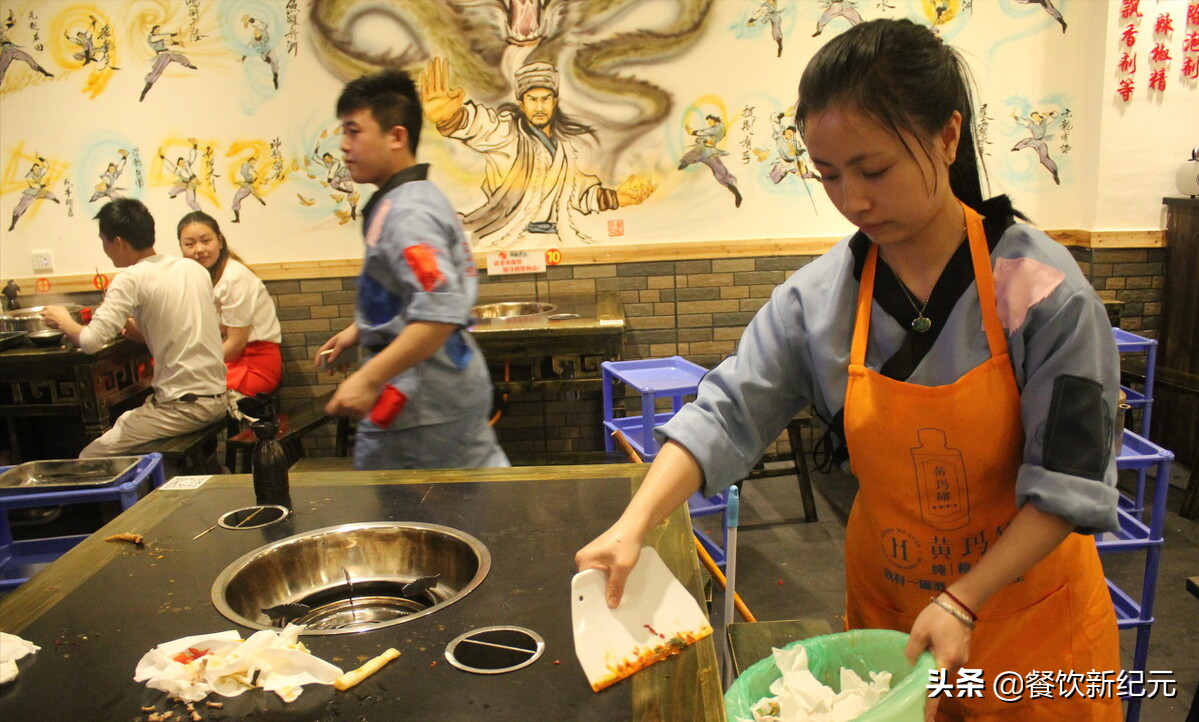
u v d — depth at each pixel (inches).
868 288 45.5
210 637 42.6
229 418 143.4
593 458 133.1
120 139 153.6
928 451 44.8
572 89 150.2
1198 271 144.2
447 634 43.8
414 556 56.9
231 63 150.1
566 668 40.4
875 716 36.0
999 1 147.9
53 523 146.8
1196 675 91.4
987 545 46.1
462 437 83.3
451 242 80.2
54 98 152.6
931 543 47.0
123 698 39.4
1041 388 40.9
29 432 161.0
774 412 50.1
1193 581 60.5
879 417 45.4
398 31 148.1
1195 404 146.1
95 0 149.3
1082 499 39.5
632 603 42.0
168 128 152.8
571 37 148.3
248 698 39.0
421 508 60.2
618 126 151.6
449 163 152.7
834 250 48.8
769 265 156.4
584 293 157.6
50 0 149.6
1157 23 143.9
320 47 148.8
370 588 56.7
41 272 158.7
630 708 37.5
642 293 157.8
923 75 35.7
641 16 147.5
